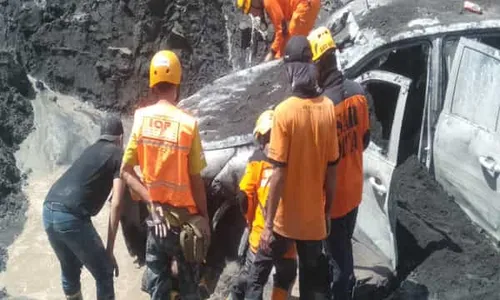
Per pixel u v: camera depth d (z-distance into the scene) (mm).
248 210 5016
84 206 5043
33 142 7754
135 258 6141
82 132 7867
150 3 8578
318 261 4875
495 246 6000
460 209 6234
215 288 5746
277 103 6254
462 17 6352
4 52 8406
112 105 8461
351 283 5191
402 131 6516
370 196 5680
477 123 5836
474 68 5895
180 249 4852
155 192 4766
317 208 4656
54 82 8641
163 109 4727
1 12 9148
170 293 4984
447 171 6180
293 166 4527
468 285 5770
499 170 5656
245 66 8664
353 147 4957
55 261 6211
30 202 6973
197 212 4891
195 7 8797
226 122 6117
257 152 4965
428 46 6156
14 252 6301
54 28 8820
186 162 4734
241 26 8773
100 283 5168
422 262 5992
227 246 5957
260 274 4859
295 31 6910
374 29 6328
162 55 4750
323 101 4512
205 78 8680
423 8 6543
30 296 5777
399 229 6184
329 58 4848
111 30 8727
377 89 6652
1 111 7828
